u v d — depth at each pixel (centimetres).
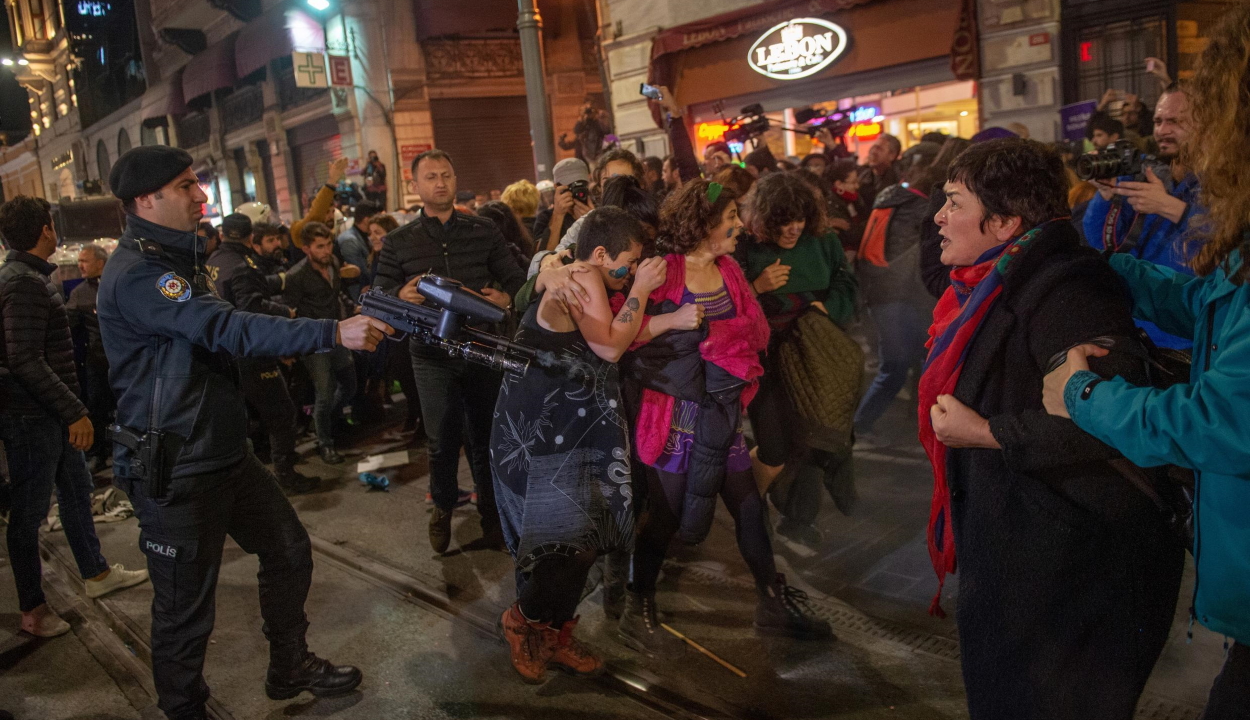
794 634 295
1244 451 121
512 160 1767
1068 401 144
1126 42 782
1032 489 156
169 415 238
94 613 378
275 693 280
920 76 935
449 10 1591
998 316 162
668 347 272
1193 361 147
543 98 830
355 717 277
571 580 265
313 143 1883
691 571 357
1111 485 150
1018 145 169
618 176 303
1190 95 138
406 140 1673
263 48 1756
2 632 365
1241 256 130
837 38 977
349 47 1653
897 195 399
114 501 527
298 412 681
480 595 356
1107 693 154
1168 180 264
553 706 273
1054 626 156
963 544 169
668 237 276
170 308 229
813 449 346
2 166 4119
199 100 2248
